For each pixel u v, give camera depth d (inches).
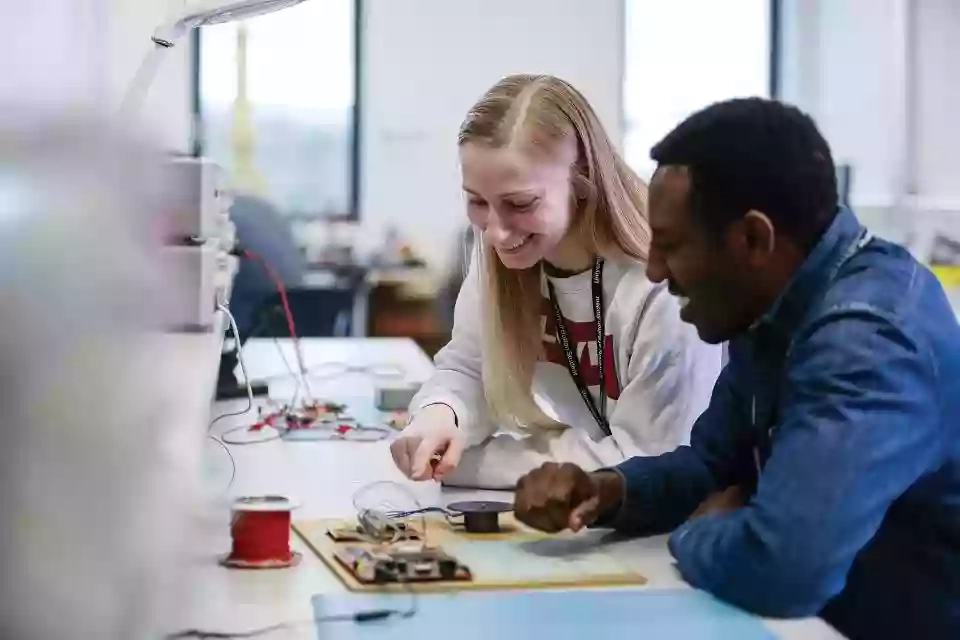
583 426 60.1
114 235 18.0
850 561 37.2
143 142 20.1
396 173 203.9
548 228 55.3
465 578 39.6
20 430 15.3
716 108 42.4
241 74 194.1
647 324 56.7
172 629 22.3
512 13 204.4
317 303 164.2
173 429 22.9
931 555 42.0
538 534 46.9
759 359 44.3
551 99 55.4
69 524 15.6
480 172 54.5
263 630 33.3
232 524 40.7
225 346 84.5
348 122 202.4
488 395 59.9
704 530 40.6
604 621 35.4
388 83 203.3
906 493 41.3
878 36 205.3
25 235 16.3
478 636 33.7
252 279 109.8
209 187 43.9
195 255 42.4
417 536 45.9
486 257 58.7
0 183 16.4
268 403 83.1
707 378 57.0
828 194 41.9
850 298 40.3
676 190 41.3
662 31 209.5
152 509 18.6
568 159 55.4
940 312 41.2
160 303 20.4
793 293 41.6
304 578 39.1
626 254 57.5
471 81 204.8
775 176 40.3
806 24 215.5
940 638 42.1
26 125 17.6
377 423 75.4
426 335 154.3
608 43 206.4
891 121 203.5
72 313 16.5
